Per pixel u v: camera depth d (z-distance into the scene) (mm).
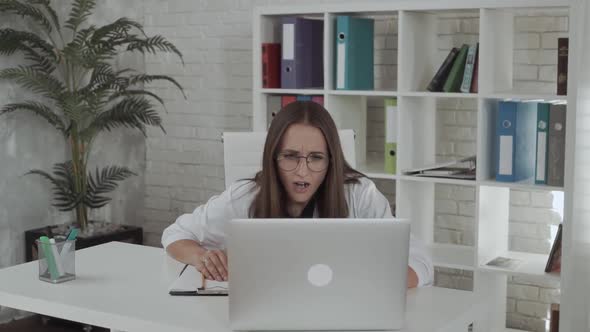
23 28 4266
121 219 4965
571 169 3238
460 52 3625
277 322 1857
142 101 4484
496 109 3660
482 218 3602
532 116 3598
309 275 1829
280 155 2197
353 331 1876
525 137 3547
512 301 4039
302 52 3965
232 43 4656
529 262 3691
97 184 4762
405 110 3736
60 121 4258
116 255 2611
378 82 4258
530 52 3852
